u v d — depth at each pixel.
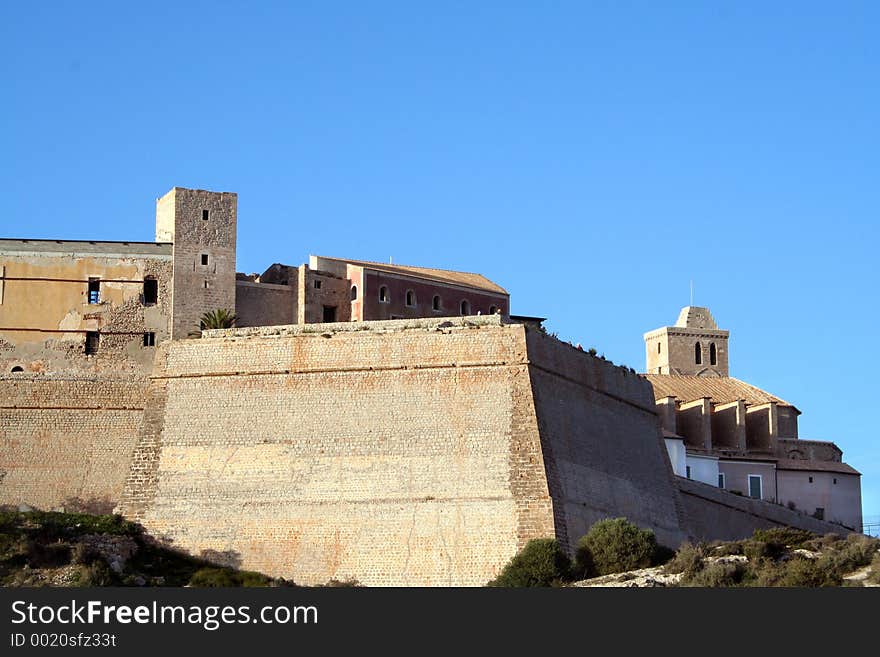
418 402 94.25
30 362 107.25
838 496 122.81
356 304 113.44
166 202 113.19
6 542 88.25
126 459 100.69
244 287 112.44
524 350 93.69
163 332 109.25
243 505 94.44
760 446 126.38
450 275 121.50
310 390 96.25
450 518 90.94
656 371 142.88
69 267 109.06
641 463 103.44
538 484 90.31
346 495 93.19
